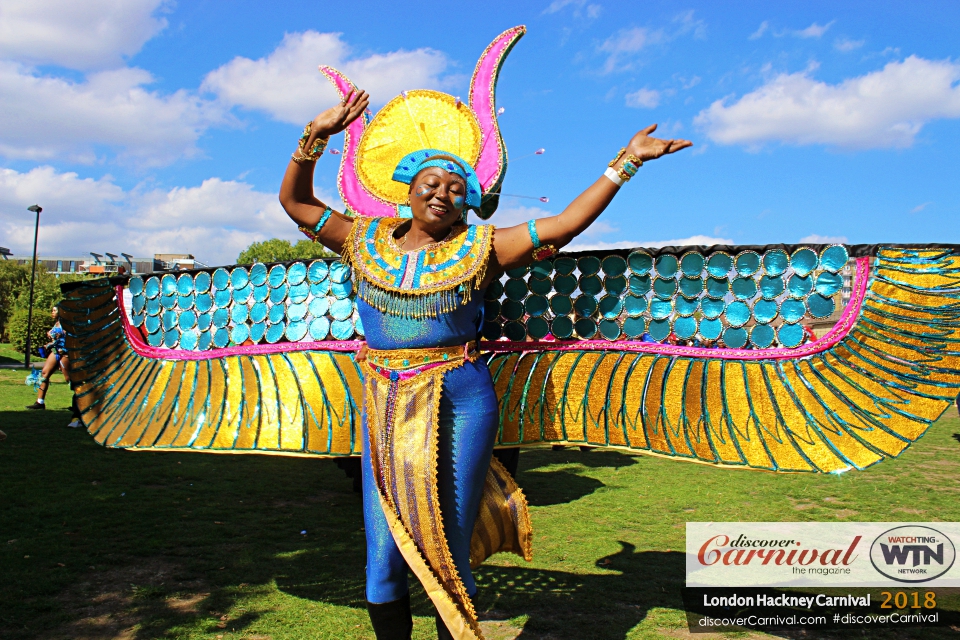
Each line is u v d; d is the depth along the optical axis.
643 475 7.01
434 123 3.07
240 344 3.25
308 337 3.14
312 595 3.41
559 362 3.00
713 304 2.77
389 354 2.43
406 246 2.56
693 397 2.80
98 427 3.46
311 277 3.14
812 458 2.63
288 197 2.55
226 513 5.00
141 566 3.75
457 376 2.40
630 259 2.89
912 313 2.51
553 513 5.32
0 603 3.14
